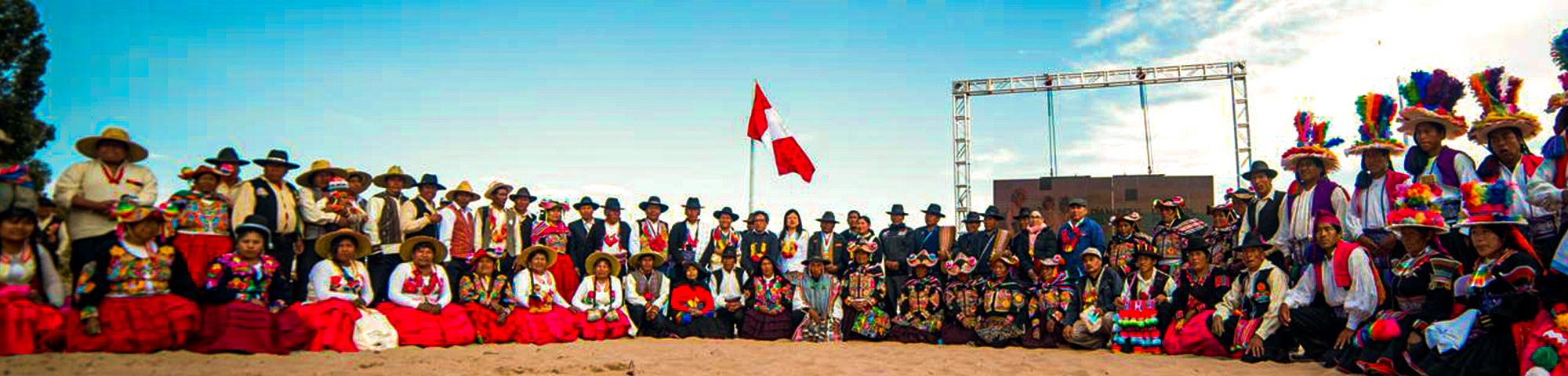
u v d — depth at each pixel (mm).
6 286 6895
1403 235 7012
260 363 6832
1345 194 8422
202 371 6199
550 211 11250
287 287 8086
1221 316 8508
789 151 15039
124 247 7430
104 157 7938
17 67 20656
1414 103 7625
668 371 6953
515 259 10906
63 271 9016
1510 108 6934
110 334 7070
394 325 8734
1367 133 8109
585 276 11609
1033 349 9844
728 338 11234
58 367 6117
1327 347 8008
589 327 10398
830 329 10977
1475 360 6168
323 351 7922
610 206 11914
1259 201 9469
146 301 7309
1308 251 8117
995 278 10602
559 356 7988
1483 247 6324
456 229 10320
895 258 12258
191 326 7406
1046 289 10125
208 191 8305
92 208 7684
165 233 7887
